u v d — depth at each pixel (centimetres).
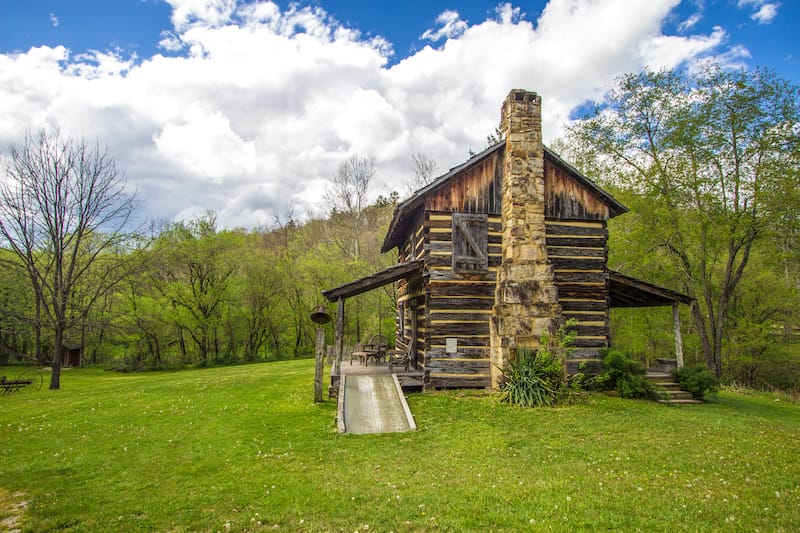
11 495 570
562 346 1102
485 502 500
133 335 2980
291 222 4503
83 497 553
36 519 490
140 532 455
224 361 3231
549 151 1285
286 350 3569
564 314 1266
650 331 2409
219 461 684
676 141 1944
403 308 1761
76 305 2378
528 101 1243
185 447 766
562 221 1303
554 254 1287
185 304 3067
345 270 3344
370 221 4078
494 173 1290
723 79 1848
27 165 2067
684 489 535
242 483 585
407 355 1350
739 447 720
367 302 3294
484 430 825
